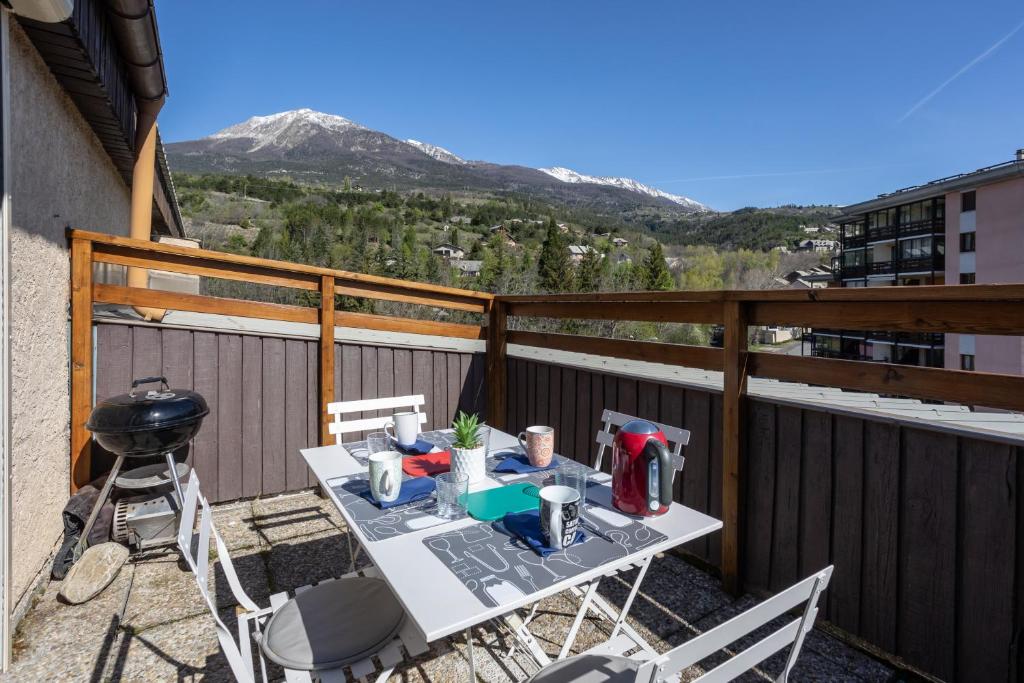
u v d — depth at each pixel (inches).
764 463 91.4
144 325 122.6
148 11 117.3
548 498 52.2
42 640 79.5
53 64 100.7
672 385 107.5
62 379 107.0
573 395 133.8
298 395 140.2
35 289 92.8
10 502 75.1
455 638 80.7
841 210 1307.8
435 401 157.4
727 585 94.3
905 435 72.3
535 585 43.6
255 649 76.6
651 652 64.3
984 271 979.9
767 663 75.1
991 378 62.8
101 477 113.4
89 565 92.7
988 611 64.1
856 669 73.5
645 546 51.2
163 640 79.9
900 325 72.2
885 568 74.5
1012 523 62.1
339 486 67.5
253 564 103.6
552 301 139.1
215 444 131.0
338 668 52.0
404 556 48.6
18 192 85.0
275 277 135.1
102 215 172.2
